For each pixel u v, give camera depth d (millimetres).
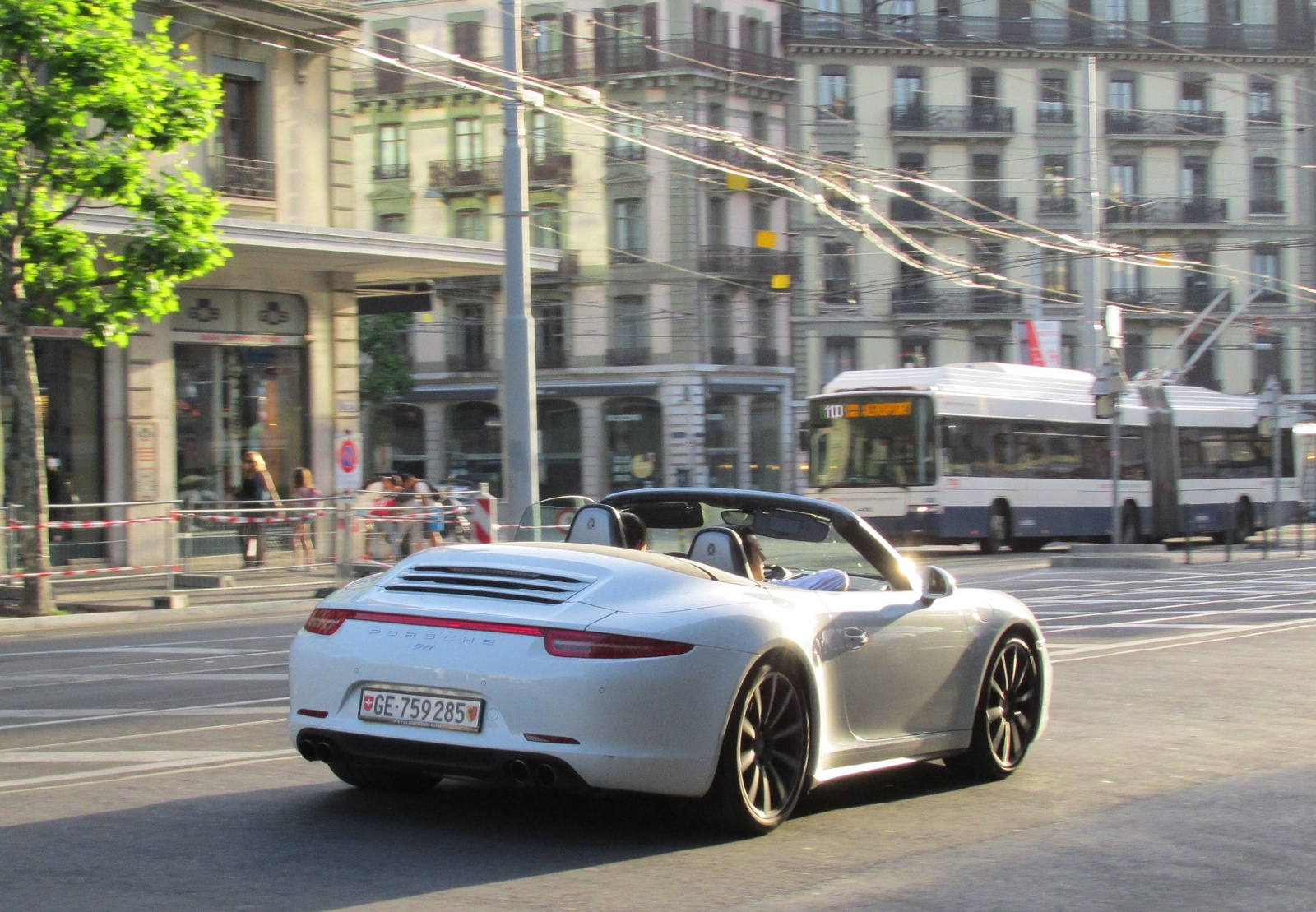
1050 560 27984
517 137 21078
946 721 6730
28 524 17375
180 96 16984
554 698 5082
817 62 55344
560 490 54312
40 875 5051
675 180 52031
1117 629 14570
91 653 13516
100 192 16656
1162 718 8977
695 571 5734
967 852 5602
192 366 23906
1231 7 59688
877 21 55562
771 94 54312
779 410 55344
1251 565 27516
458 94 54250
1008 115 57125
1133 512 35312
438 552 5879
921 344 56562
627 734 5109
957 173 56844
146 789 6574
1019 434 32188
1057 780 7102
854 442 30641
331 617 5637
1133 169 58656
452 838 5621
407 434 57625
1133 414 35625
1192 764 7504
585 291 53344
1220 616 16141
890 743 6359
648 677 5145
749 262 53531
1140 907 4895
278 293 25062
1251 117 59781
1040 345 39312
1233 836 5949
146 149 17031
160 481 23203
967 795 6730
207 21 23656
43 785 6727
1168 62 58875
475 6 54188
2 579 18125
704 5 52188
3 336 21359
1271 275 60156
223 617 18531
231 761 7320
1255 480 39281
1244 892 5094
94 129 20812
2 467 21375
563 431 54250
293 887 4895
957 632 6781
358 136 55906
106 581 18766
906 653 6430
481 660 5203
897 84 56156
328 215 25734
